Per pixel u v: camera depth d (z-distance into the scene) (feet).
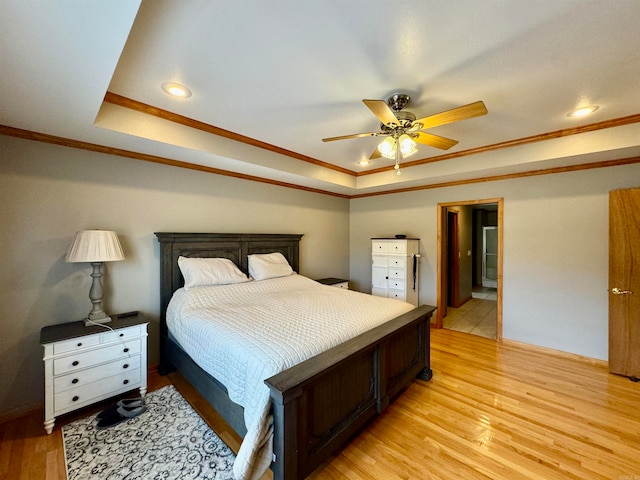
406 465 5.64
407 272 14.07
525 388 8.52
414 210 15.14
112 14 3.41
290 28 4.45
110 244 7.62
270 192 13.43
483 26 4.43
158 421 6.98
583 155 8.84
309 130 8.81
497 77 5.84
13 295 7.14
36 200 7.45
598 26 4.40
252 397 5.04
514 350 11.47
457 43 4.82
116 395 7.84
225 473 5.41
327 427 5.53
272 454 4.75
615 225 9.35
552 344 11.00
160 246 9.54
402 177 13.26
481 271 26.58
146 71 5.62
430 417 7.14
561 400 7.88
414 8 4.09
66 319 7.89
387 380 7.27
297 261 14.39
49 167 7.63
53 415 6.53
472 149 10.78
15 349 7.16
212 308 8.32
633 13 4.13
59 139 7.56
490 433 6.54
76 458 5.75
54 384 6.54
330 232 16.83
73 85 4.99
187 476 5.34
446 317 16.31
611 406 7.56
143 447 6.09
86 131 6.99
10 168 7.09
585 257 10.28
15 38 3.75
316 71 5.65
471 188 13.05
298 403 4.80
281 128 8.64
